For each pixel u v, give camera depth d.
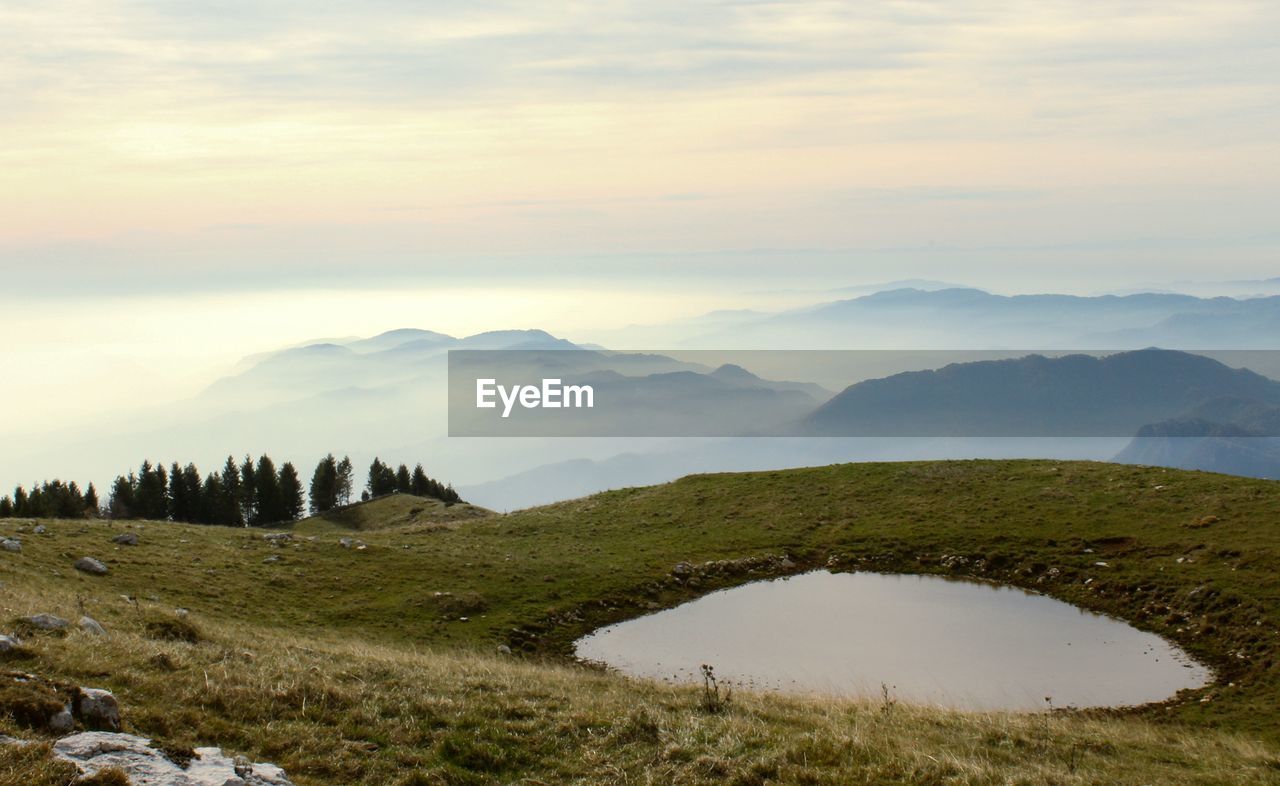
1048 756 19.09
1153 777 17.81
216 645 23.55
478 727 16.88
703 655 35.50
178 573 40.19
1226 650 33.12
